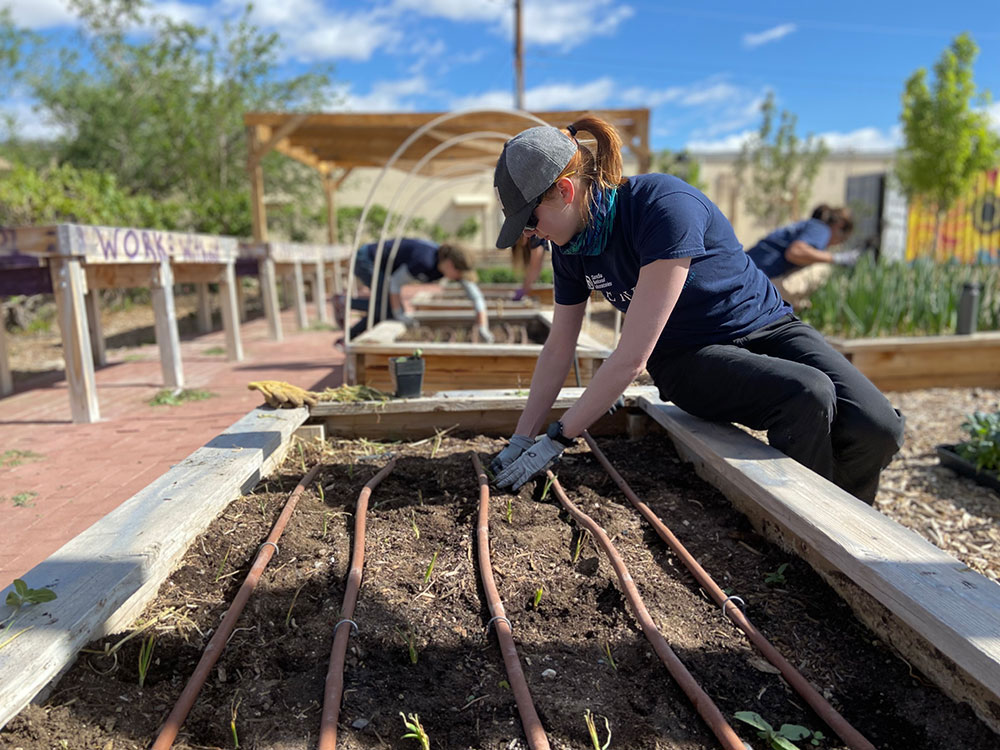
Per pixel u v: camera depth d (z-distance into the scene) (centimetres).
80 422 428
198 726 131
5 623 133
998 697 112
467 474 248
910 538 154
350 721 132
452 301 803
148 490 202
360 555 185
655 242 190
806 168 2267
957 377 538
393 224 2027
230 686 143
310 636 157
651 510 223
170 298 518
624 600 173
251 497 221
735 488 226
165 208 1191
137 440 387
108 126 1677
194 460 227
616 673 149
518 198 185
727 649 157
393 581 178
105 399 493
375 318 644
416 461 262
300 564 185
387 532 205
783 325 239
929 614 126
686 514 222
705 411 238
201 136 1658
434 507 221
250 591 168
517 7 1867
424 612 167
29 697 122
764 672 150
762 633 163
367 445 287
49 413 457
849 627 164
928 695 140
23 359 682
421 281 626
